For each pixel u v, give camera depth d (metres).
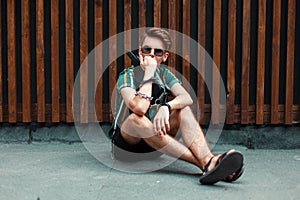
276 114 4.98
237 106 5.01
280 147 5.07
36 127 5.07
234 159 3.49
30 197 3.40
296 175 4.00
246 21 4.89
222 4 4.96
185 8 4.86
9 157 4.49
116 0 4.90
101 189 3.57
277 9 4.88
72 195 3.44
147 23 4.99
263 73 4.94
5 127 5.05
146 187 3.62
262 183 3.75
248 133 5.06
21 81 5.03
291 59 4.93
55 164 4.25
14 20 4.89
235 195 3.45
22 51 4.91
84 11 4.88
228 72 4.93
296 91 5.06
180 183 3.72
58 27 4.91
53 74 4.95
